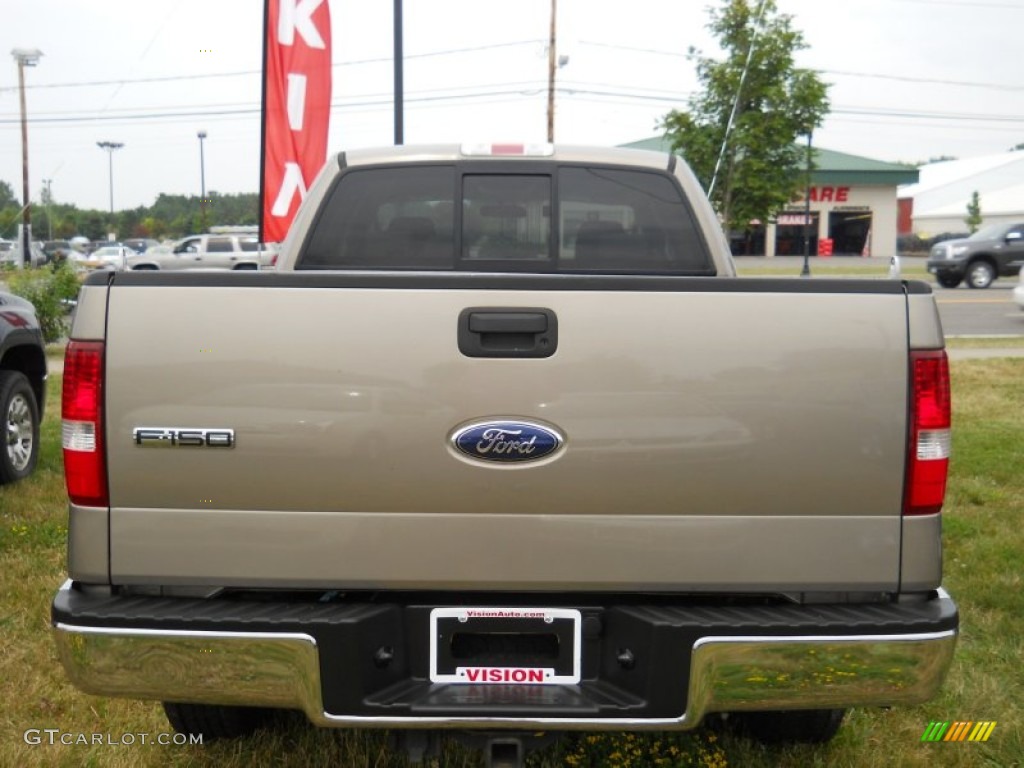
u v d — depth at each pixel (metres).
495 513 2.67
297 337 2.64
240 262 31.38
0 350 6.55
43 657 4.21
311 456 2.65
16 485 6.80
